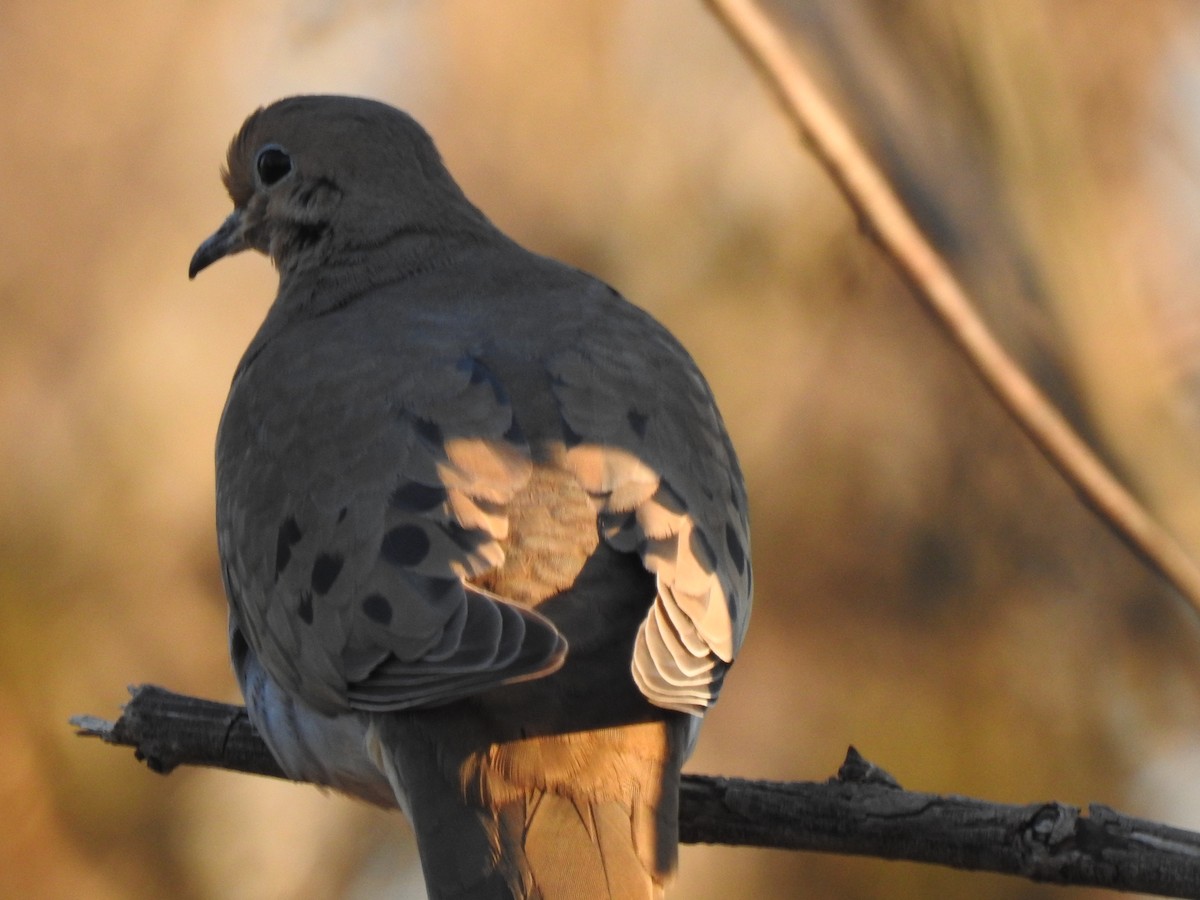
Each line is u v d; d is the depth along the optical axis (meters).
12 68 14.57
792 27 7.49
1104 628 13.34
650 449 7.94
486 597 7.28
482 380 8.12
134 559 13.70
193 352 14.17
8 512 13.59
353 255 9.88
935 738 13.02
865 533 13.16
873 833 8.12
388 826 13.60
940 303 6.98
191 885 13.28
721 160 13.28
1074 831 7.91
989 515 13.24
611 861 7.11
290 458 8.11
